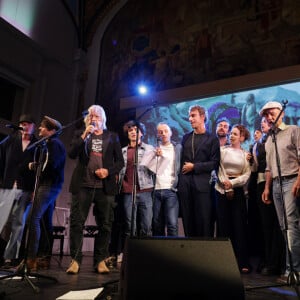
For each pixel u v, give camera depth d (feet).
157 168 10.43
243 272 10.66
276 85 17.60
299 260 8.23
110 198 9.37
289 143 8.76
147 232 10.12
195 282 4.34
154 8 23.71
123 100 22.50
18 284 7.04
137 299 4.18
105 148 9.59
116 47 24.56
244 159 11.20
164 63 22.16
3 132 19.72
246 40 19.62
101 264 9.07
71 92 24.62
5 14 18.84
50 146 10.02
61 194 21.76
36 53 21.77
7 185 10.22
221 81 19.24
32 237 9.45
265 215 10.93
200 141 10.07
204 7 21.71
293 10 18.57
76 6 24.98
